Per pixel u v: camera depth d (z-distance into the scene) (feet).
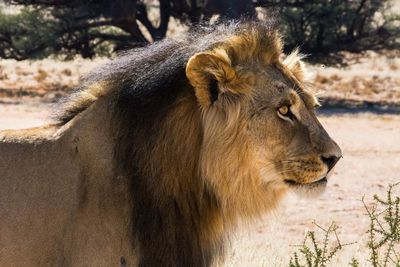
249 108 34.42
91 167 35.19
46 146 36.06
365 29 224.12
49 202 35.09
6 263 34.94
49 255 34.81
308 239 67.77
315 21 217.56
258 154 34.53
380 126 154.30
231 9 181.47
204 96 34.35
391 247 40.73
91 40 227.81
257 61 35.19
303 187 34.53
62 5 217.97
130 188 34.96
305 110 34.86
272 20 36.73
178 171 35.24
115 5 211.82
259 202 35.24
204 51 34.83
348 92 218.79
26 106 171.53
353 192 90.12
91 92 36.88
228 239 36.68
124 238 34.65
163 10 225.76
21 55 223.10
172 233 35.22
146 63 36.04
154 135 35.14
